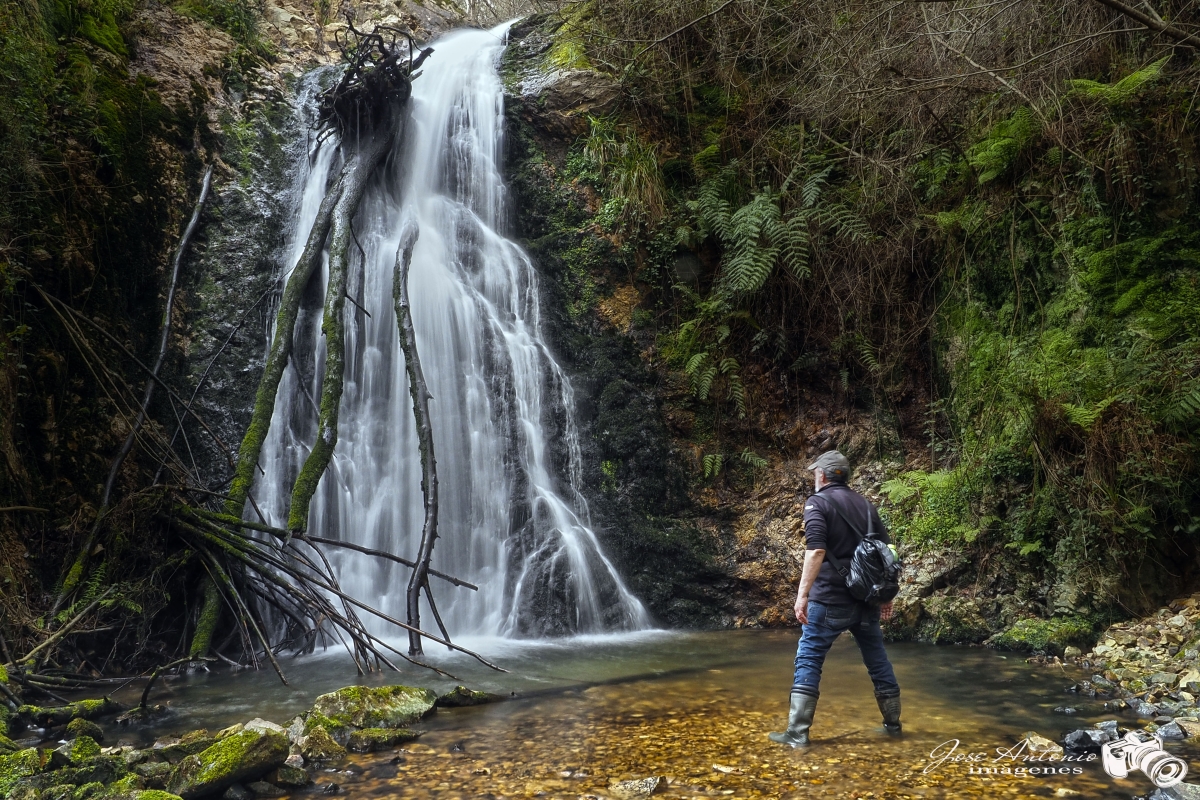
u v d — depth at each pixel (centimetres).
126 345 880
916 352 993
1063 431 761
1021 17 856
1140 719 512
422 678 662
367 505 900
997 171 868
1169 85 780
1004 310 877
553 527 952
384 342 975
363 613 844
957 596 810
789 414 1032
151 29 1068
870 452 985
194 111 1046
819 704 561
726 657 740
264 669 706
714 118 1159
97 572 709
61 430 773
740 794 394
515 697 596
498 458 963
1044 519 773
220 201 1022
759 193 1063
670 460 1002
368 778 430
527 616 889
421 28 1520
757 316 1053
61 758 432
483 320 1030
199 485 843
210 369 925
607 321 1052
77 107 880
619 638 857
